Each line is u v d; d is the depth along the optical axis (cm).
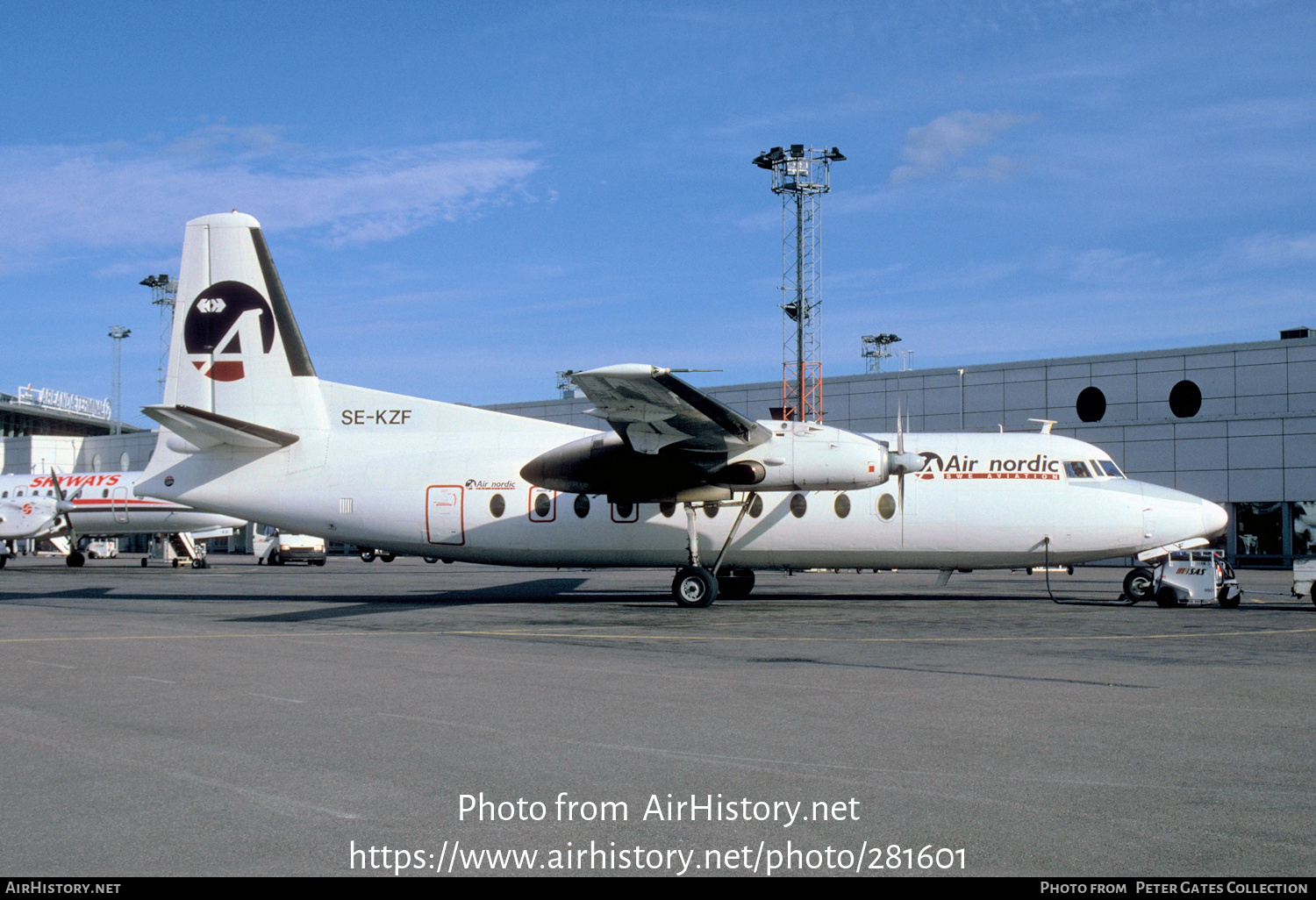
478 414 2017
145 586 2659
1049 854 467
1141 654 1131
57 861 463
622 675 971
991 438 1975
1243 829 498
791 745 677
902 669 1009
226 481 2022
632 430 1711
